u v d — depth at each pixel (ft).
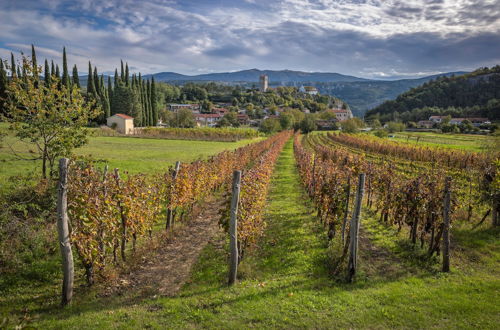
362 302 19.07
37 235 25.09
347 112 563.48
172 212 35.60
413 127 353.31
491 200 34.53
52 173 34.71
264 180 40.22
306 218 38.86
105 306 18.85
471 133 265.95
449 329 16.43
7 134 35.78
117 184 25.86
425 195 28.96
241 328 16.44
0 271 21.18
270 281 22.39
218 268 24.57
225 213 26.63
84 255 19.92
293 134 299.99
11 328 15.58
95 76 232.12
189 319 17.30
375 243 30.22
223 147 131.54
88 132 37.99
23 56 34.37
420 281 22.24
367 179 45.83
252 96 589.32
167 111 312.71
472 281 22.11
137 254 26.30
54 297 19.70
